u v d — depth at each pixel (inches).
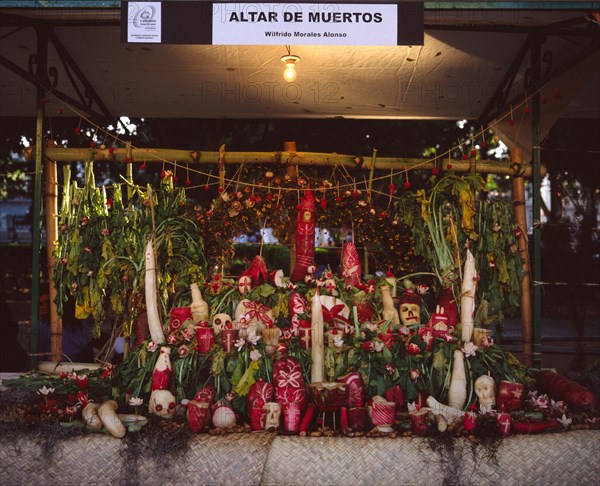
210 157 178.2
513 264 164.4
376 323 137.2
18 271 430.9
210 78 206.4
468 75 201.9
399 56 187.6
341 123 398.6
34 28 171.0
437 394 131.6
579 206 295.7
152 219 153.6
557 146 313.0
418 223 163.6
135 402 124.4
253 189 172.6
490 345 133.5
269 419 122.5
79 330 197.2
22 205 1257.4
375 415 122.0
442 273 157.1
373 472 114.3
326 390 120.8
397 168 179.9
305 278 153.1
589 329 341.4
